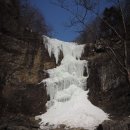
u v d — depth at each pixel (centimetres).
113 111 2820
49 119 2691
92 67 3309
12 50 3098
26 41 3269
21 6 3538
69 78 3162
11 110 2792
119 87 3008
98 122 2552
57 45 3522
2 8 3158
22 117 2664
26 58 3188
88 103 2961
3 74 2939
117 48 2553
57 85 3092
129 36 2523
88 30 1547
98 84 3155
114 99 2961
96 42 1669
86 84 3209
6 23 3169
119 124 2092
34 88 3069
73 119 2603
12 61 3059
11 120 2577
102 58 3303
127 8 2683
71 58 3509
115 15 2739
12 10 3319
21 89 2994
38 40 3381
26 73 3123
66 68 3338
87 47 3550
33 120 2667
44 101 3006
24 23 3459
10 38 3134
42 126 2544
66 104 2945
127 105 2803
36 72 3209
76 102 2947
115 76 3084
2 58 2994
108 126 2086
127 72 1392
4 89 2892
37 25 3675
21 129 2288
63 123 2555
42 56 3344
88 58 3469
